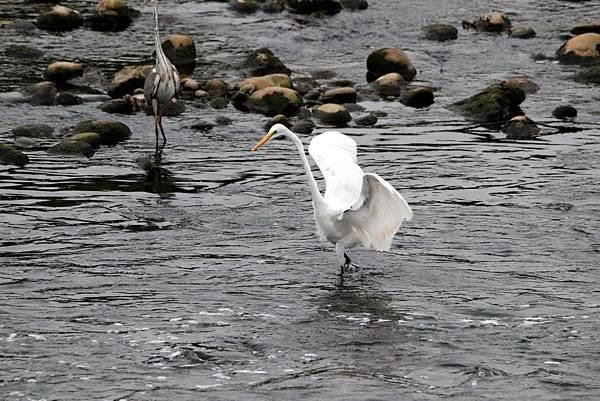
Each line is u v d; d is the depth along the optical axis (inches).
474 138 864.9
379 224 549.3
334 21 1249.4
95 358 482.6
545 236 644.1
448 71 1067.9
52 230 648.4
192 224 666.2
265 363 480.7
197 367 476.4
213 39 1162.0
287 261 605.9
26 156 781.3
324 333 512.4
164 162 794.2
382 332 513.7
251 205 704.4
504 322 525.3
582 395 451.5
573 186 740.7
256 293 559.2
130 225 661.9
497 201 709.3
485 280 578.2
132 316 527.5
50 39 1133.7
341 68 1072.2
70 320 521.3
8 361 477.1
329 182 578.9
